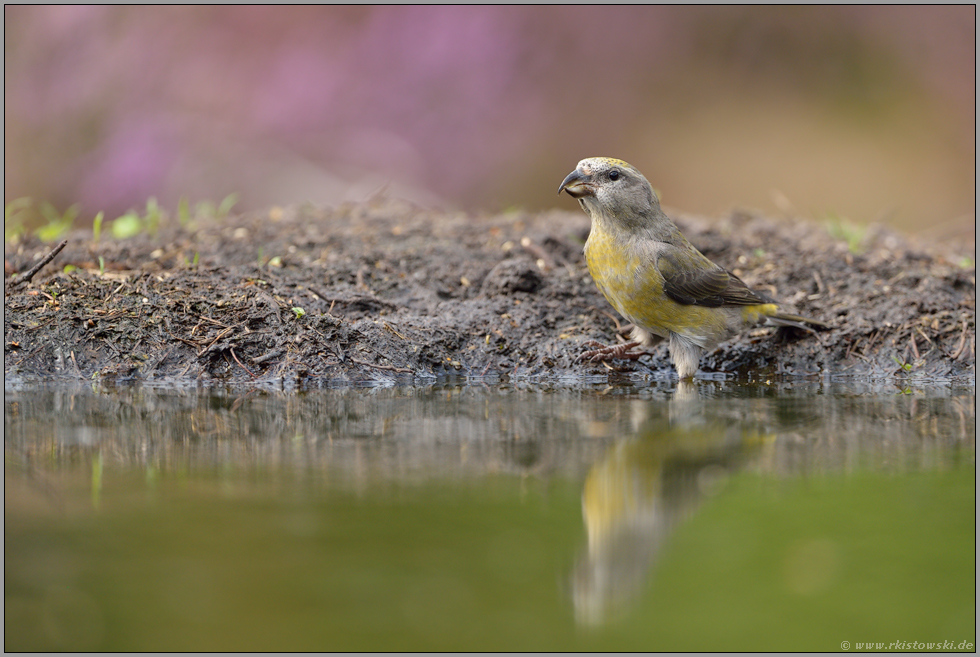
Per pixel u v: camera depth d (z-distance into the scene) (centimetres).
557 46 3111
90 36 2712
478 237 1477
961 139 3266
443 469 749
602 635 490
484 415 931
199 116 2764
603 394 1053
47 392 998
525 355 1157
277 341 1097
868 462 788
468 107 2936
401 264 1328
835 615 513
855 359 1190
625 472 749
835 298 1293
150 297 1128
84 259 1272
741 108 3388
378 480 716
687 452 809
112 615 494
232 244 1380
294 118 2777
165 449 795
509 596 531
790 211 2053
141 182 2609
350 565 558
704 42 3356
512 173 3023
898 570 573
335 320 1123
